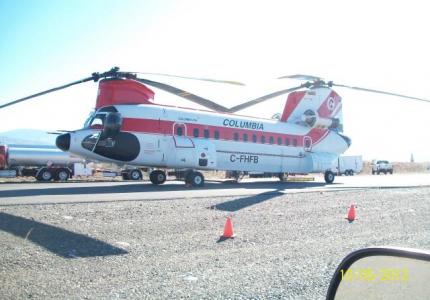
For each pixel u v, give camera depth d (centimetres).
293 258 682
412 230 958
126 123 2042
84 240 744
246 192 1727
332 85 2520
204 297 488
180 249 713
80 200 1295
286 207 1262
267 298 494
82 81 2025
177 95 2027
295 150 2742
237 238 815
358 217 1124
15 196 1425
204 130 2316
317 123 2822
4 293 472
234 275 578
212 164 2270
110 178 3406
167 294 493
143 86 2158
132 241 754
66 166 3203
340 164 5938
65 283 516
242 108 2245
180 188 1995
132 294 488
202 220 986
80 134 1986
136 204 1214
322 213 1172
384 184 2686
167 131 2161
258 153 2556
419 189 2055
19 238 742
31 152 3073
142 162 2098
